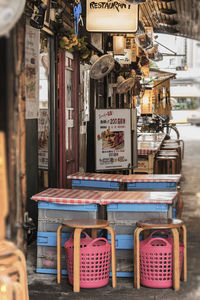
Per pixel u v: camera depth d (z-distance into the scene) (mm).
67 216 5523
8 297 2908
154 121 21453
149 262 5105
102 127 8633
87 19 8211
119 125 8711
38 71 6398
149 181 6707
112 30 8203
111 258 5316
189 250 6539
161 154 10727
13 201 3090
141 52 15625
